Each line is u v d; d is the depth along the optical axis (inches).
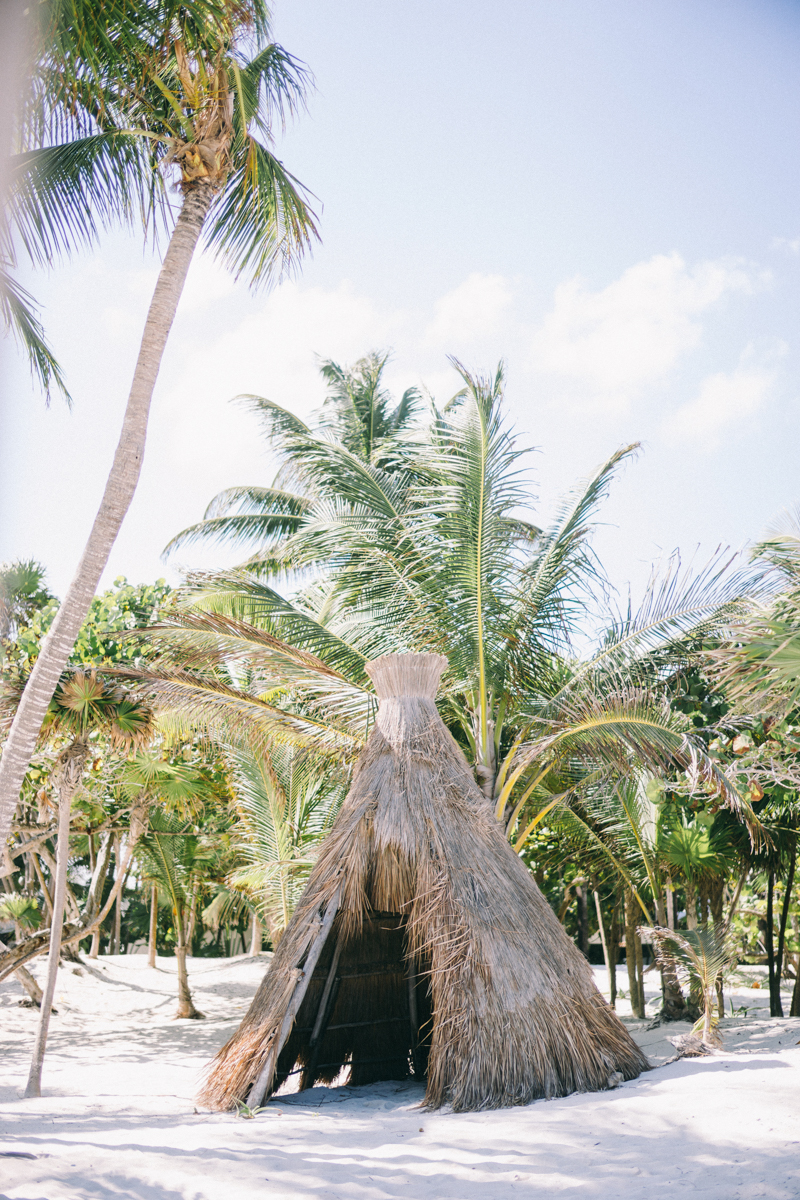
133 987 849.5
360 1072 349.1
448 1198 164.9
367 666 337.1
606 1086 263.0
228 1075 275.9
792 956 865.5
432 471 443.8
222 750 561.9
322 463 483.2
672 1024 513.3
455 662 418.9
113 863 951.0
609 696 382.3
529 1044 257.6
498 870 292.4
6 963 499.2
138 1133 224.8
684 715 387.2
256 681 437.7
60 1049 591.2
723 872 531.5
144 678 402.0
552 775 484.7
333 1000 333.1
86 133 328.8
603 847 541.6
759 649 231.3
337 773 455.5
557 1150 194.1
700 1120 206.5
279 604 453.1
